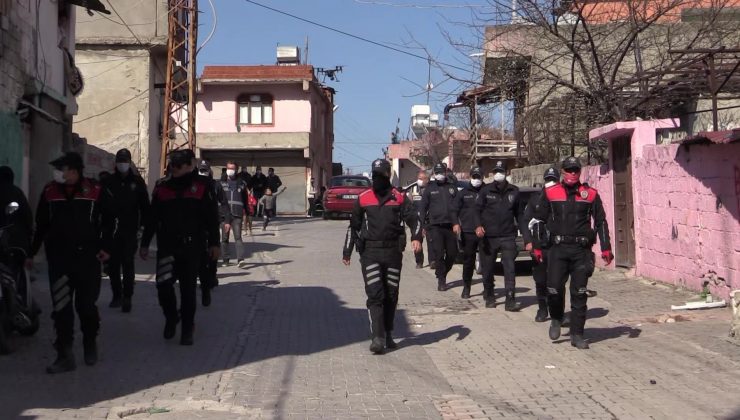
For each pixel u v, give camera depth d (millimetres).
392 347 8852
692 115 17500
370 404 6625
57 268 7367
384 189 8555
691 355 8141
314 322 10484
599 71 16844
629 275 13773
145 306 11031
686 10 20156
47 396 6656
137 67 26375
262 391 7020
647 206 13266
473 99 20344
